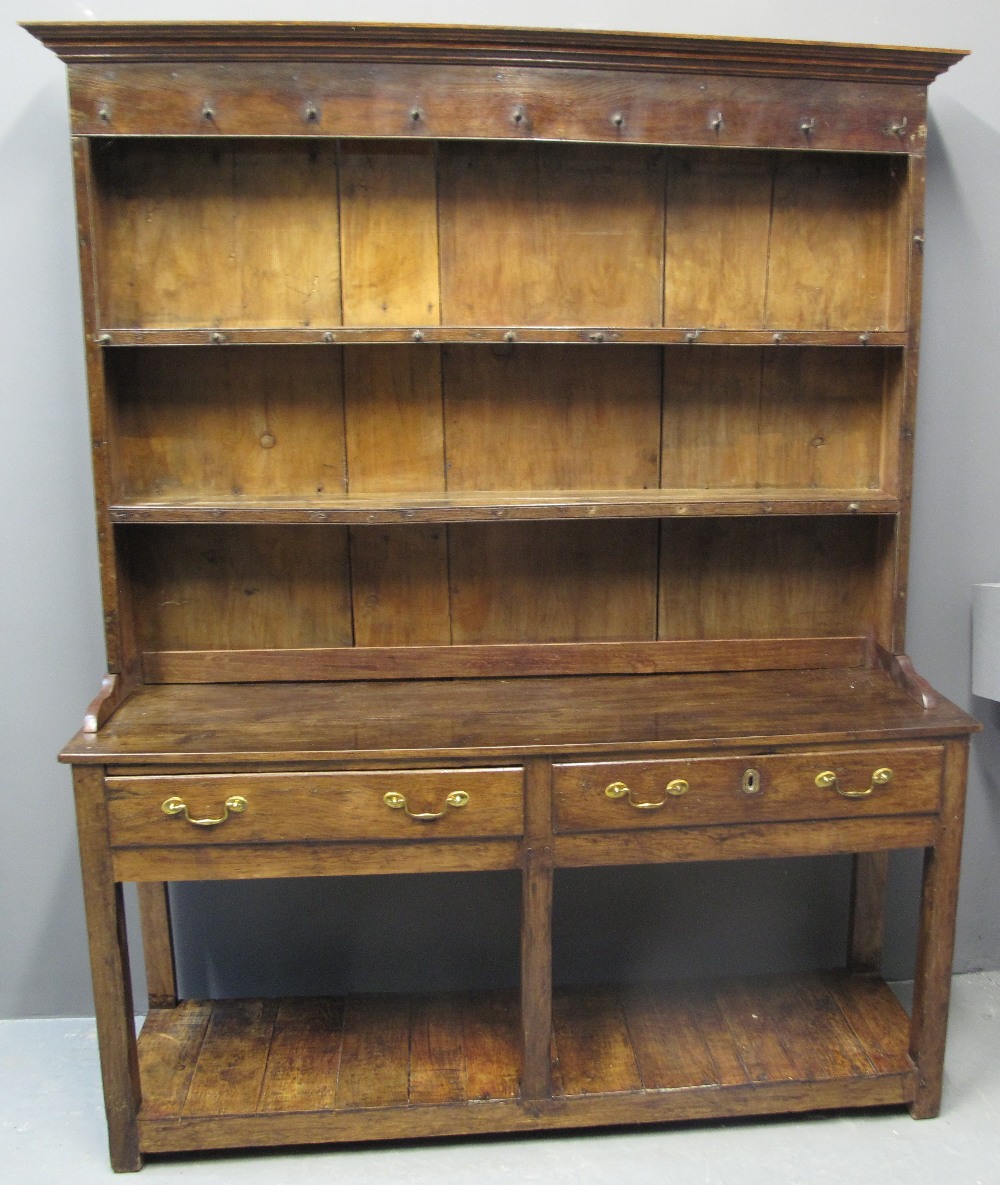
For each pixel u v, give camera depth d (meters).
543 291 2.04
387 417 2.09
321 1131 1.95
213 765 1.79
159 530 2.11
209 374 2.05
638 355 2.11
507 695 2.06
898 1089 2.05
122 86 1.80
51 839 2.31
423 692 2.08
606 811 1.84
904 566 2.08
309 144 1.96
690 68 1.85
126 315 1.99
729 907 2.46
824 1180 1.92
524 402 2.10
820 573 2.22
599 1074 2.02
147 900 2.23
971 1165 1.95
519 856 1.85
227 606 2.14
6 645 2.23
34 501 2.18
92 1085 2.17
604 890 2.43
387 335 1.85
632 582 2.19
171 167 1.95
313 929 2.39
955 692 2.42
